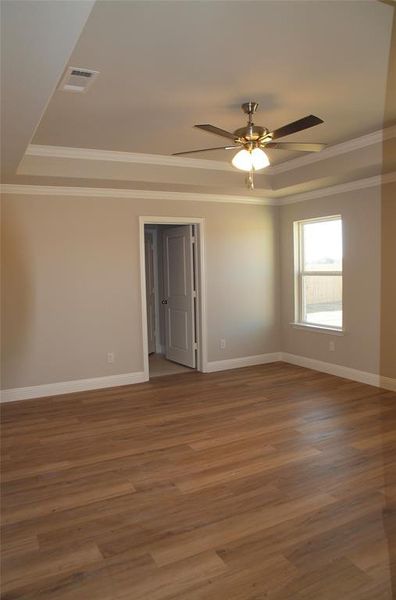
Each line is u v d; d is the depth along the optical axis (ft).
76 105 10.75
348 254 17.30
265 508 8.69
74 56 8.38
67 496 9.36
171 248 21.34
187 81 9.64
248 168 10.98
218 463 10.71
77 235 16.67
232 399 15.67
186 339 20.62
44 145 13.92
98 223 16.99
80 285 16.85
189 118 11.92
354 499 8.94
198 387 17.29
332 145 14.97
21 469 10.66
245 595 6.45
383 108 11.58
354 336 17.37
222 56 8.58
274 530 7.97
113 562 7.23
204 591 6.55
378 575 6.78
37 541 7.84
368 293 16.62
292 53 8.57
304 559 7.18
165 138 13.56
